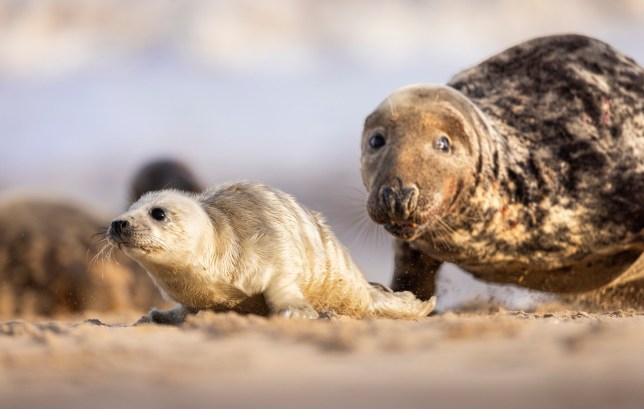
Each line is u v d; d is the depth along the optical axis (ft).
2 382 47.03
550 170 120.26
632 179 121.60
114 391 42.60
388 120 113.09
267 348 57.62
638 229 121.19
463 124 113.19
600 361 45.70
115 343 63.36
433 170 108.99
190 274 87.10
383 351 53.57
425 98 114.42
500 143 118.73
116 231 83.92
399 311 100.48
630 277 128.06
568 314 99.14
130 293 167.12
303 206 96.07
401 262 126.93
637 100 126.00
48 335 67.46
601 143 122.31
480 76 130.93
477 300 136.15
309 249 90.84
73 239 167.84
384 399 38.27
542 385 39.55
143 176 184.75
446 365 47.50
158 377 46.32
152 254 84.84
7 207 170.71
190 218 85.87
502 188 117.19
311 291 91.81
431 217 108.06
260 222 89.10
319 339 59.47
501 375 43.04
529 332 61.00
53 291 163.84
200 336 66.95
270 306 85.97
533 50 130.72
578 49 129.80
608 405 35.22
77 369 50.21
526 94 126.62
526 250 120.67
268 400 38.81
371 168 112.88
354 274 96.43
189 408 37.35
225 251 87.45
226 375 46.62
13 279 163.63
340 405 37.22
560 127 123.03
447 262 124.88
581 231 120.57
